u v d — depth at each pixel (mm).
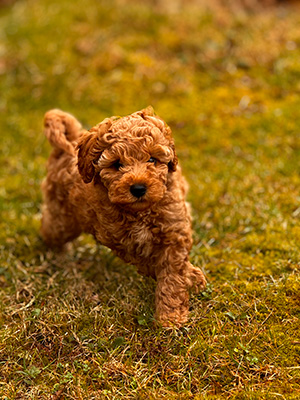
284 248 4242
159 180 3199
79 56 7957
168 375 3135
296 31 8195
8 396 3076
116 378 3152
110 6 8805
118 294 3914
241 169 5719
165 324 3451
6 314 3791
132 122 3207
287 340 3275
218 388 3027
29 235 4902
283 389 2943
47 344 3477
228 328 3434
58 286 4094
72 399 3014
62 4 8945
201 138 6414
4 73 7832
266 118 6570
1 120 7105
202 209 5137
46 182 4254
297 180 5344
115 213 3434
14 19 8820
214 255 4348
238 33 8211
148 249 3516
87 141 3330
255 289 3756
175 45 8031
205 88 7363
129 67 7699
